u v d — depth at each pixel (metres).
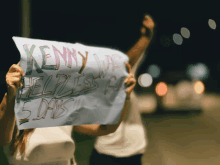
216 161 5.50
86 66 1.75
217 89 23.34
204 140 7.15
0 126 1.45
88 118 1.79
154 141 6.95
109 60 1.91
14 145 1.63
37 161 1.60
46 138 1.62
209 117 10.99
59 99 1.65
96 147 2.75
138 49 2.55
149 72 17.31
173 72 14.22
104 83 1.86
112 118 1.89
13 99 1.45
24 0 5.30
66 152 1.68
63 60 1.64
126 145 2.63
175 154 5.92
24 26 5.36
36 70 1.53
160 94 12.06
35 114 1.56
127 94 1.97
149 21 2.54
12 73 1.42
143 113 11.91
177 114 11.74
